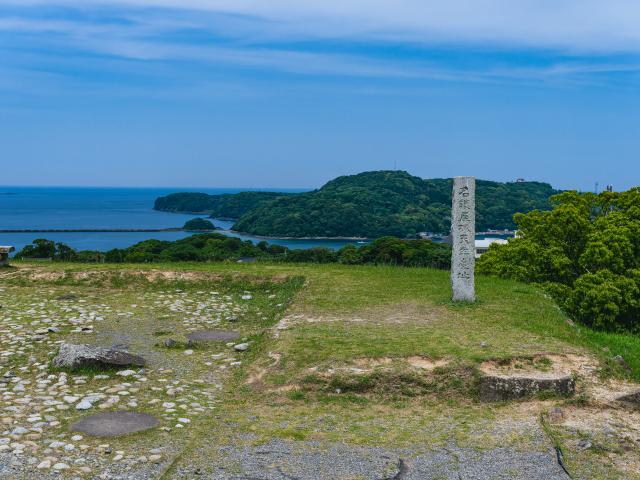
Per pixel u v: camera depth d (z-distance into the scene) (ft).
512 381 30.37
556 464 23.30
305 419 27.58
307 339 36.42
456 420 27.84
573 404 29.89
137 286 57.47
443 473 22.38
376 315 43.96
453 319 42.34
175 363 35.27
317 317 43.50
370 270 65.05
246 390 30.96
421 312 44.78
